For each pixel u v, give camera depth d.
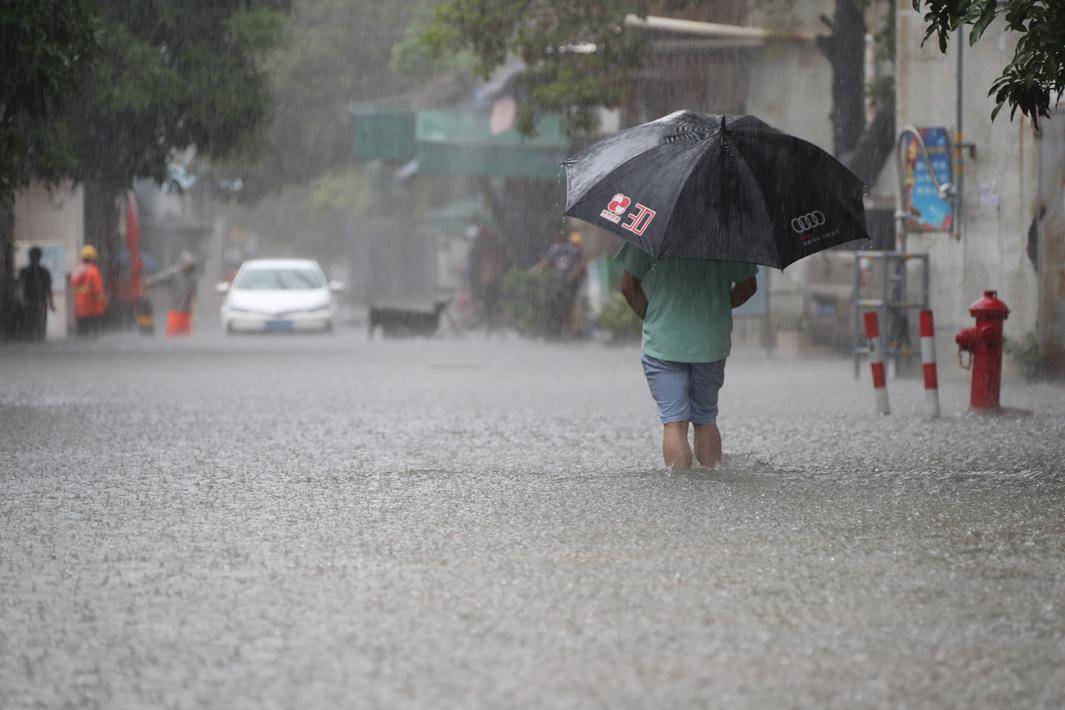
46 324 92.44
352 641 15.84
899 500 25.30
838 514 23.84
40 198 99.12
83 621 16.91
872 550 20.81
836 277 72.56
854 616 16.88
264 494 26.58
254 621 16.78
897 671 14.62
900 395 47.34
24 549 21.31
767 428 37.34
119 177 83.31
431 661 15.02
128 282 114.56
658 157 27.31
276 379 57.12
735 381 54.16
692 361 28.53
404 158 104.25
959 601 17.61
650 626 16.41
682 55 82.25
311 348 82.38
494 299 105.12
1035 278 52.34
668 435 29.03
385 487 27.36
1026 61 26.95
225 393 50.22
